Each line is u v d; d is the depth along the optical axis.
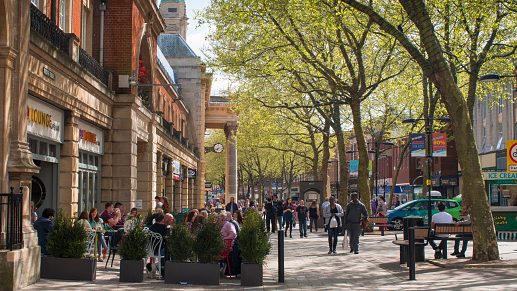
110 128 26.23
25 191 14.04
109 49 26.59
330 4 26.47
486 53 28.62
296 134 51.34
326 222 34.31
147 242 14.88
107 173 26.28
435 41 17.97
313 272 17.19
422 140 36.28
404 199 83.56
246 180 113.88
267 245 14.56
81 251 14.62
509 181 31.39
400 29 19.92
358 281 15.09
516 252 21.75
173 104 52.59
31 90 16.27
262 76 33.59
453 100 17.95
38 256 13.98
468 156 17.83
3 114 13.52
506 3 26.98
